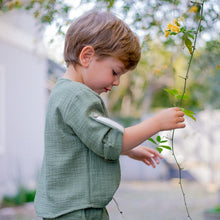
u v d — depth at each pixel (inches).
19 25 296.8
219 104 182.9
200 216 214.8
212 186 360.2
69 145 58.7
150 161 75.8
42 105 328.5
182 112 60.7
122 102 413.4
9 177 280.4
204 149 377.7
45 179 60.0
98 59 61.7
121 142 56.0
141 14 97.3
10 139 287.6
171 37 95.2
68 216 57.1
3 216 214.7
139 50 65.7
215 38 105.8
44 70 325.1
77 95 58.0
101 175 58.6
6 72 287.1
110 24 62.6
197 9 85.5
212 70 145.6
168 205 260.5
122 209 250.1
